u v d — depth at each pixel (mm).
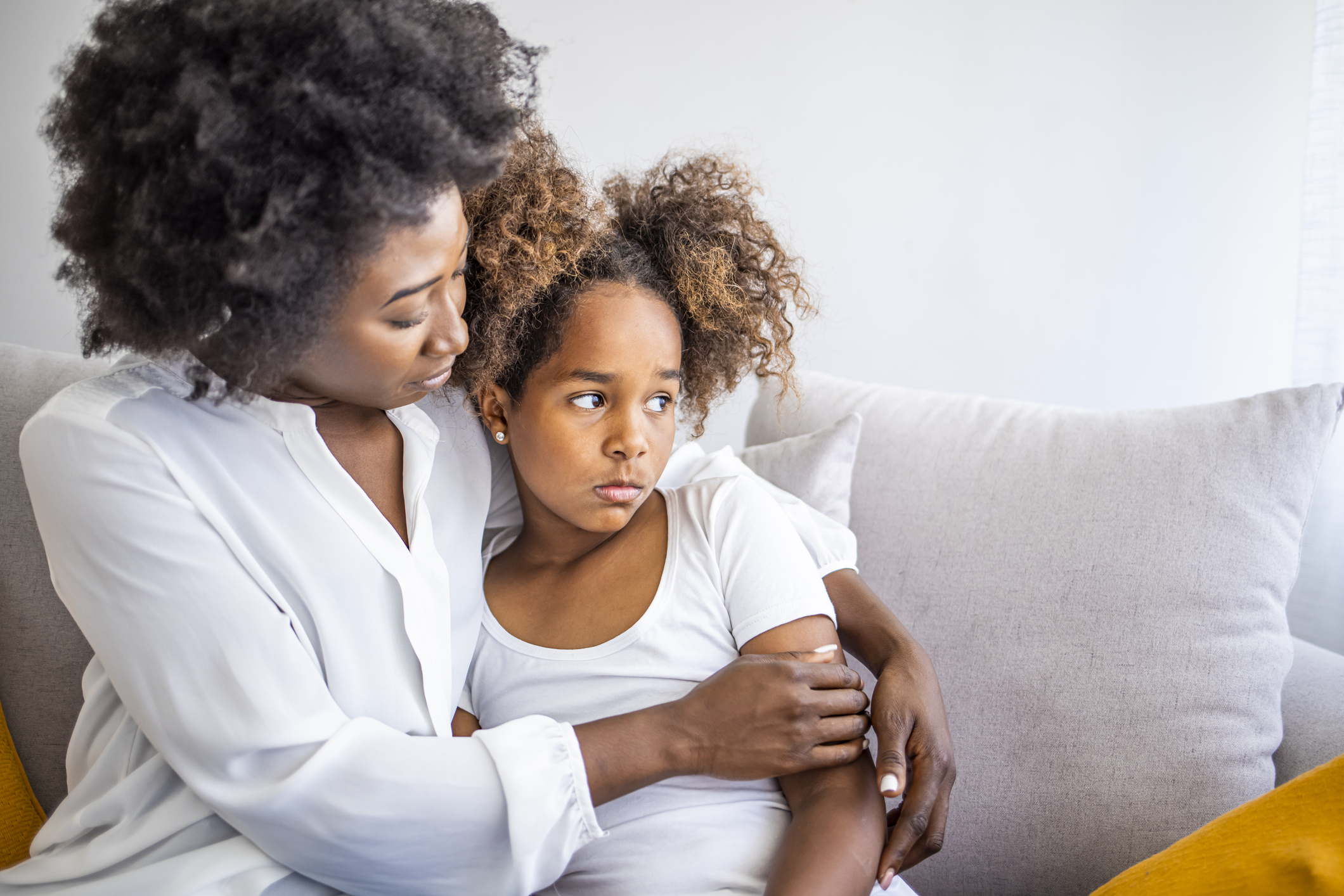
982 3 1711
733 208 967
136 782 755
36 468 694
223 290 612
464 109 654
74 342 1613
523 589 919
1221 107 1724
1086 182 1761
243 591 696
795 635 834
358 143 596
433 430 858
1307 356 1583
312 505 761
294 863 723
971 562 1064
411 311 654
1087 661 987
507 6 1646
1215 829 676
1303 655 1109
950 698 1023
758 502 909
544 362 833
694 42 1698
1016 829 974
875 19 1712
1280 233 1752
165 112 588
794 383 1113
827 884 699
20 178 1555
